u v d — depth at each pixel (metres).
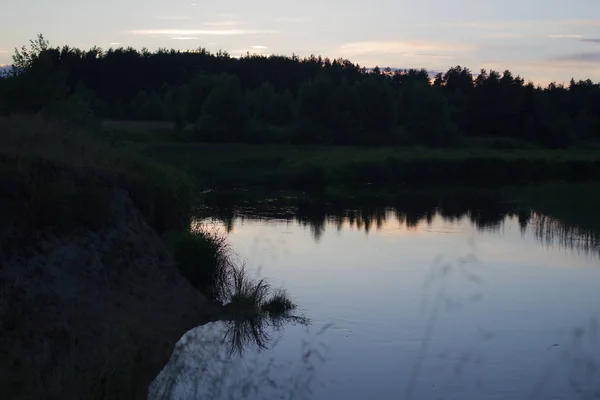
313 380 9.27
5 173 9.95
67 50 119.06
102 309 10.16
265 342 10.98
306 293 14.31
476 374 9.69
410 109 85.94
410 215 29.84
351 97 76.75
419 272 16.62
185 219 16.22
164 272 12.84
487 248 20.67
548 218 28.77
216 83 81.75
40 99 20.56
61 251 10.24
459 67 143.75
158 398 8.00
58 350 8.34
